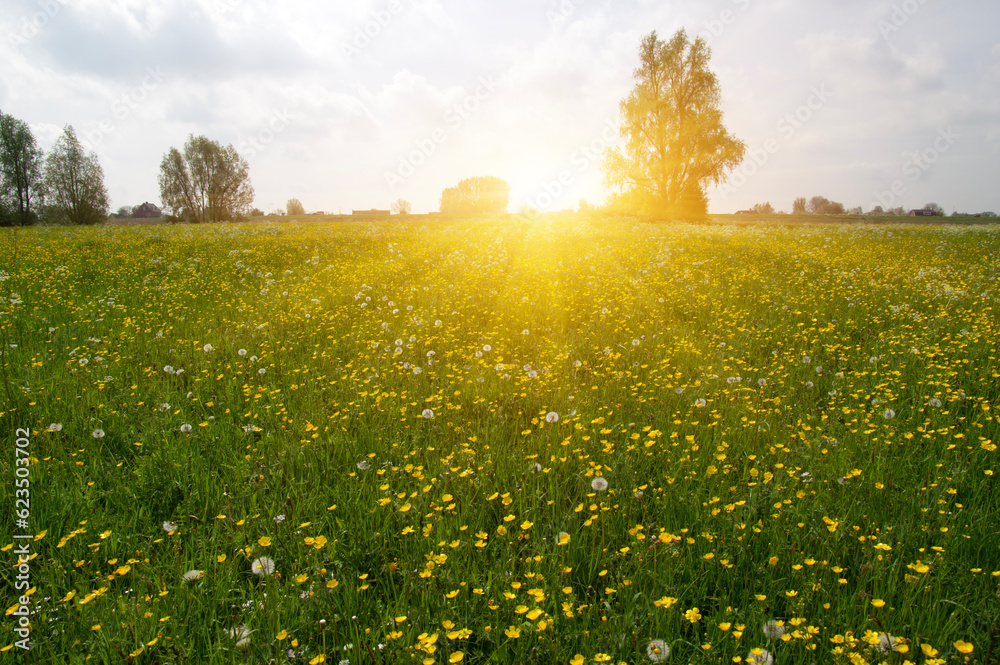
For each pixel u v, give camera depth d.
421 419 4.50
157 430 4.23
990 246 17.70
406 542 2.90
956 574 2.50
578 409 4.64
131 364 5.89
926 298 8.97
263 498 3.31
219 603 2.52
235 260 14.07
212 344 6.75
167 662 2.13
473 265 12.90
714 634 2.24
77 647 2.24
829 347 6.45
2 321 7.23
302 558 2.78
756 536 2.85
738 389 5.01
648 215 46.97
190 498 3.32
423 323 7.69
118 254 15.05
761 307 8.75
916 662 2.08
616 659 2.16
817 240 20.39
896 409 4.62
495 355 6.47
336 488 3.39
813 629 2.08
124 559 2.84
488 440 4.16
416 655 2.07
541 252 15.98
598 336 7.14
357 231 26.39
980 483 3.23
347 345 6.80
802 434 3.94
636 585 2.53
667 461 3.65
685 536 2.87
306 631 2.34
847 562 2.70
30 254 14.92
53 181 65.44
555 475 3.55
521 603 2.39
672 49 50.16
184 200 74.88
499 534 2.89
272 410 4.71
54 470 3.56
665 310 8.52
